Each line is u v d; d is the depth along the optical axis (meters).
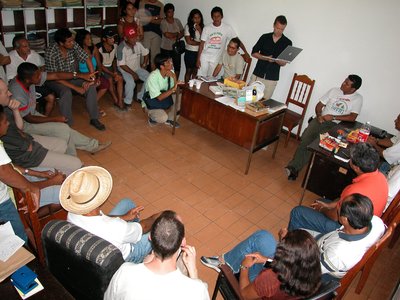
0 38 4.40
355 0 3.85
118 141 4.19
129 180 3.53
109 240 1.84
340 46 4.11
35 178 2.68
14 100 2.81
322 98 4.09
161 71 4.15
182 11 5.62
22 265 1.58
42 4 4.57
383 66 3.88
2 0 4.20
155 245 1.38
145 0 5.48
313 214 2.61
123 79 4.89
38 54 4.41
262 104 3.68
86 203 1.78
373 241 2.01
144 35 5.49
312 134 3.85
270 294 1.62
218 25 4.86
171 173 3.72
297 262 1.50
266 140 3.91
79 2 4.84
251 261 1.95
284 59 4.18
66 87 4.13
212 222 3.12
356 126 3.76
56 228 1.69
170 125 4.67
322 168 3.21
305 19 4.27
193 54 5.39
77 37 4.37
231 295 1.97
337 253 1.96
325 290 1.58
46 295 1.53
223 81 4.32
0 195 2.06
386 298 2.59
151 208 3.19
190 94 4.13
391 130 4.05
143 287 1.35
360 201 1.91
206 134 4.57
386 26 3.74
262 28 4.73
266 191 3.63
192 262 1.63
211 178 3.73
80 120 4.56
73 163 2.96
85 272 1.65
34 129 3.24
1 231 1.70
